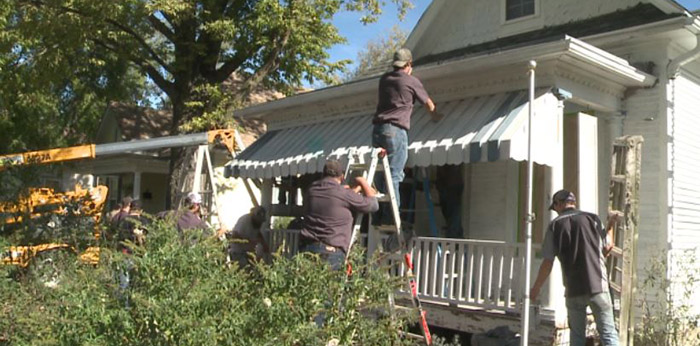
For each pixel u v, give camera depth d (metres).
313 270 4.11
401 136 6.70
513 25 11.38
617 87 8.37
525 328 5.73
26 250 6.78
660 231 8.20
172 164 14.92
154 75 15.53
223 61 16.52
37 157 7.87
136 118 20.88
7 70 15.91
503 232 9.61
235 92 15.05
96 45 15.80
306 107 11.14
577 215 5.98
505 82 7.80
